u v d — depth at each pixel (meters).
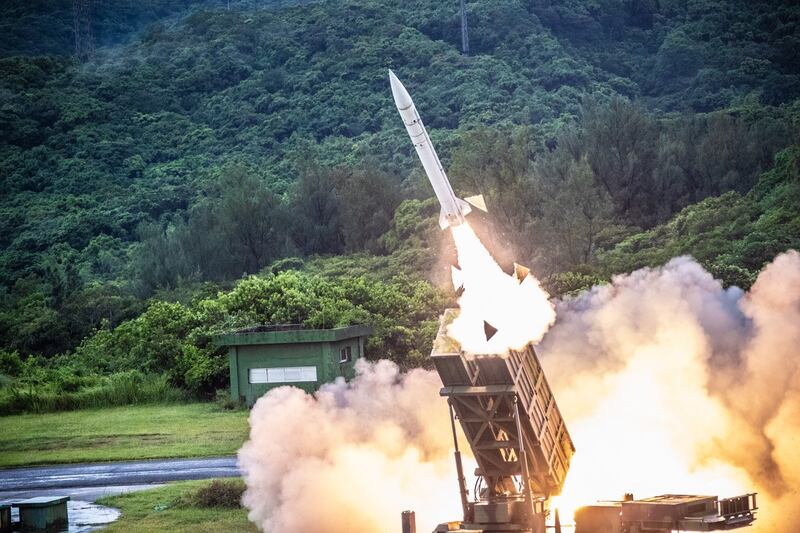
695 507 53.22
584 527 53.47
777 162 180.38
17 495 80.75
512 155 191.38
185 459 90.88
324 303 127.06
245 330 122.31
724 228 156.00
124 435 103.69
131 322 153.38
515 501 54.69
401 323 126.69
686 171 197.50
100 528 67.25
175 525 67.00
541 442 55.59
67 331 173.25
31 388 127.56
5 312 181.62
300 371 112.62
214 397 123.25
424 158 62.31
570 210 165.62
